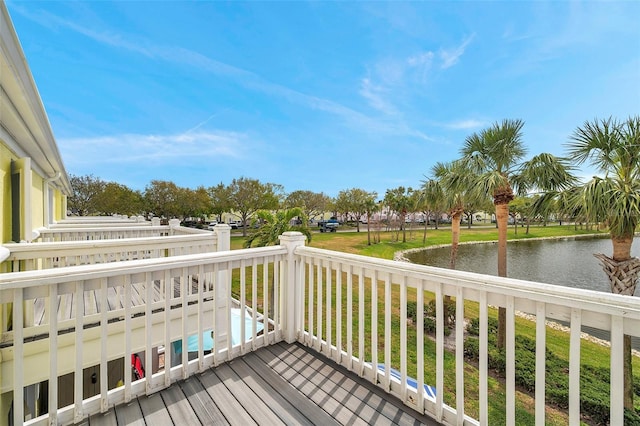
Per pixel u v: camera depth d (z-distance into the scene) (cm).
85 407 172
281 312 277
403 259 1862
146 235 574
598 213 447
